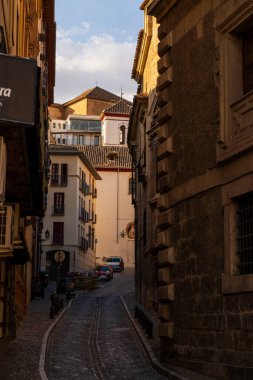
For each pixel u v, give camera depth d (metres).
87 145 82.38
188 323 13.33
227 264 11.74
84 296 42.59
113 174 73.25
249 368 10.69
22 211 19.88
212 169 12.66
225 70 12.17
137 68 34.28
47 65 43.88
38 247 43.22
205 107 13.13
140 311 24.17
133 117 35.00
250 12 11.38
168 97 15.00
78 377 13.95
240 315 11.20
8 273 18.58
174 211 14.52
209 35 13.12
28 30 26.72
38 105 11.13
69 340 20.55
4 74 10.23
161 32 15.37
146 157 29.56
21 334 20.88
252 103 11.18
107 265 61.75
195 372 12.73
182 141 14.20
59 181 62.84
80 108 93.38
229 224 11.80
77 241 62.50
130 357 16.94
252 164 11.15
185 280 13.62
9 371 13.77
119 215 72.56
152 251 26.41
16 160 13.82
